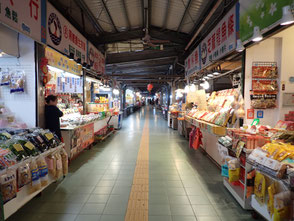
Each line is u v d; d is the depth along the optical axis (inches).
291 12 67.1
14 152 81.0
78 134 164.7
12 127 113.9
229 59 154.2
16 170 79.5
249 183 87.2
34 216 85.0
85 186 114.4
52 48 135.0
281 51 111.7
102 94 399.5
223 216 86.2
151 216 85.7
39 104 123.3
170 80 431.8
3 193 70.2
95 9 192.5
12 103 122.8
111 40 256.5
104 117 249.0
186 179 125.7
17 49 117.9
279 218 65.0
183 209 91.4
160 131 319.0
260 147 85.6
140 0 191.5
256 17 89.2
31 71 120.6
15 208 79.6
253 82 114.0
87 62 213.0
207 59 177.9
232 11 120.8
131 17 224.8
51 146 104.7
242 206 91.1
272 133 93.6
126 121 470.3
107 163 156.1
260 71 113.3
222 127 128.0
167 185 116.7
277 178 67.6
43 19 121.3
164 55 328.8
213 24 201.5
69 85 215.8
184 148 206.7
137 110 954.7
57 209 90.4
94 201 97.8
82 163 155.6
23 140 89.6
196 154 183.8
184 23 228.2
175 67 393.1
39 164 92.7
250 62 113.9
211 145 164.6
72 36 170.1
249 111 116.4
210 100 194.5
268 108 116.6
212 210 90.7
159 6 202.1
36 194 92.7
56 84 196.4
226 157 104.0
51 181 104.9
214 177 129.3
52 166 102.7
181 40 270.2
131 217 84.8
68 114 189.2
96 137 225.0
